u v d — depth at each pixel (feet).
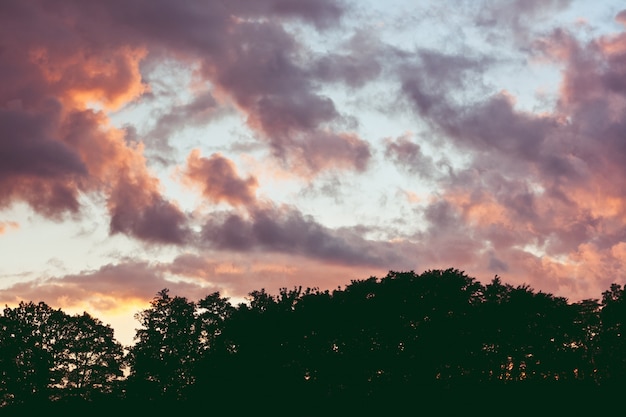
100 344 454.81
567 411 338.54
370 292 409.49
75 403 428.97
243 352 393.29
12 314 450.71
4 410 426.10
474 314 393.09
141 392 418.92
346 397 391.65
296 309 411.75
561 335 393.70
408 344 391.65
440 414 356.18
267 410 381.81
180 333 443.73
